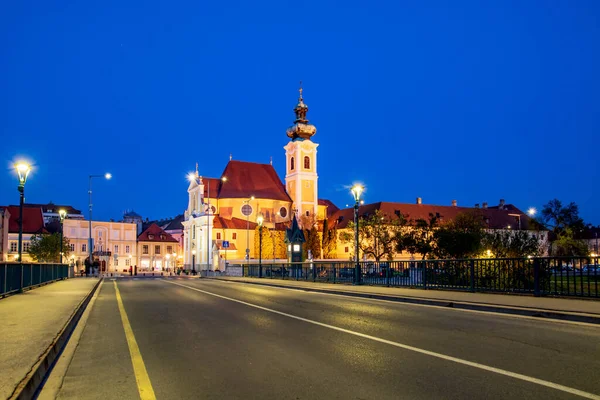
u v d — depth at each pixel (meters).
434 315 14.53
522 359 8.22
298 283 33.72
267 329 12.17
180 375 7.68
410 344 9.75
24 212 97.75
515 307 14.68
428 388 6.59
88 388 7.07
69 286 30.55
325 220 102.31
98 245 106.69
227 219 97.50
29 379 6.65
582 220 68.44
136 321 14.40
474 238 45.62
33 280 27.53
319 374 7.50
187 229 104.50
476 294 19.77
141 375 7.74
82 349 10.16
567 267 17.31
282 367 8.03
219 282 41.81
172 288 31.31
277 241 96.75
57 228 102.75
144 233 114.44
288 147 110.19
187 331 12.16
